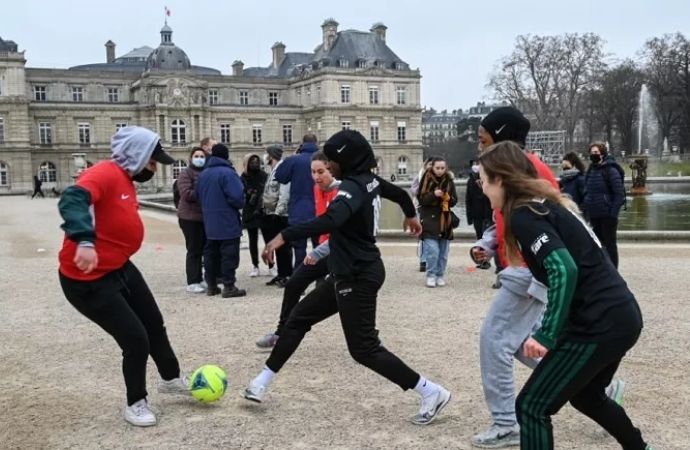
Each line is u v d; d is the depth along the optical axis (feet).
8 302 38.32
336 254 19.34
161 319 21.72
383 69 329.72
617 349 14.06
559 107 277.64
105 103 295.28
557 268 13.73
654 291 37.88
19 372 25.43
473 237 61.11
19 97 278.05
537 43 274.57
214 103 328.29
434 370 24.53
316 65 330.95
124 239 19.40
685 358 25.49
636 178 127.75
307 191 39.42
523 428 14.74
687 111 291.17
